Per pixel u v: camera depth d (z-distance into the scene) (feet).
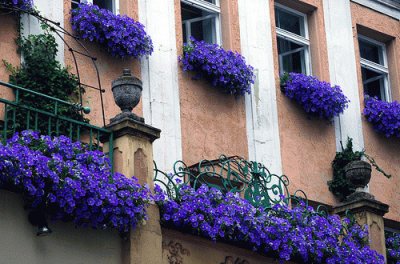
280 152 50.14
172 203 37.96
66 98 42.45
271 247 40.60
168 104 46.60
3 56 41.86
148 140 38.17
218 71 48.11
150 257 36.86
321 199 51.01
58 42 43.62
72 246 35.14
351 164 46.60
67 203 34.60
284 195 45.14
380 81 58.44
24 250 33.88
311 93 51.55
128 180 36.35
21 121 40.68
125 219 35.99
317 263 42.45
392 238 47.37
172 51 47.78
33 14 41.45
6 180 33.60
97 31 44.65
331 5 56.18
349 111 54.19
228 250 39.99
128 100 38.14
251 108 49.83
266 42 52.06
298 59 54.54
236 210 39.60
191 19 50.39
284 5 54.75
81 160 35.73
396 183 54.85
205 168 41.78
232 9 51.29
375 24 58.08
